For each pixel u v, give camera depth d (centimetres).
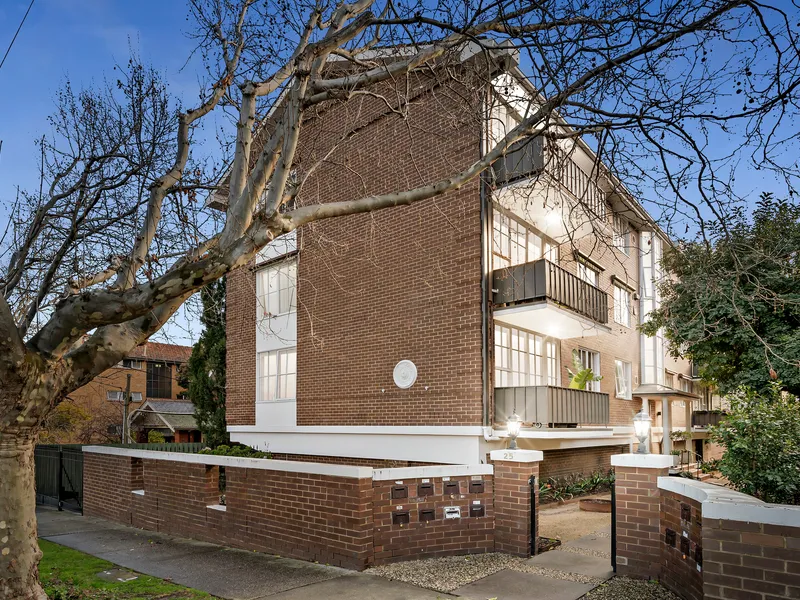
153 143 766
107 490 1333
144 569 844
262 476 951
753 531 514
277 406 1717
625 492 741
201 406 2086
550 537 1009
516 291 1296
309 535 862
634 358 2127
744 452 900
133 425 3341
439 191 669
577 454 1702
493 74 886
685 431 2411
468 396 1279
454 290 1331
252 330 1841
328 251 1595
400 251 1439
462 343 1303
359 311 1513
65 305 554
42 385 547
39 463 1625
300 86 631
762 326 1397
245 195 609
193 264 552
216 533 1025
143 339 628
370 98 1526
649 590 673
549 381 1568
